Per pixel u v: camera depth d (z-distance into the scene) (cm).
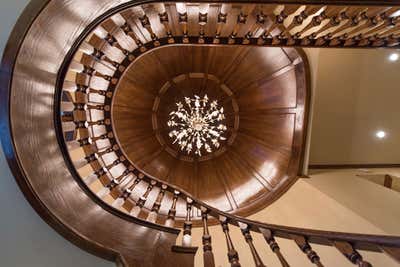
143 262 138
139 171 269
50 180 135
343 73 373
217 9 160
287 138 362
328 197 278
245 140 418
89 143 208
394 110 395
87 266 136
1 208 126
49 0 114
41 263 132
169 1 138
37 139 131
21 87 119
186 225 190
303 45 194
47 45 128
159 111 420
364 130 409
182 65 388
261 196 365
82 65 180
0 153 122
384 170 404
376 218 234
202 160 435
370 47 188
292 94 345
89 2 129
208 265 148
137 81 380
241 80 396
